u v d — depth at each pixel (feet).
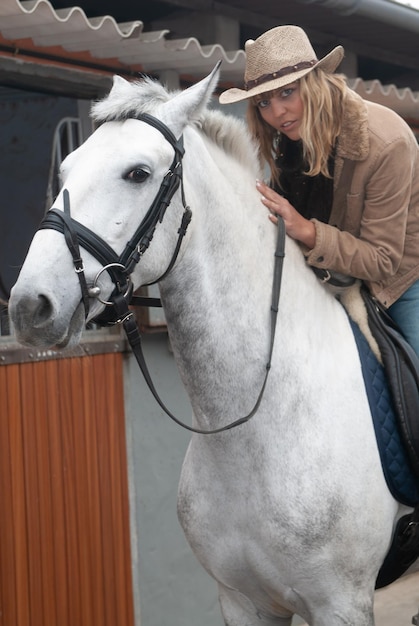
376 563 11.55
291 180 12.38
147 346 18.81
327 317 11.68
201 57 17.24
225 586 11.82
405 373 11.76
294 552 10.80
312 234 11.39
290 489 10.76
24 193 25.23
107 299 9.74
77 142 19.48
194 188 10.39
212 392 10.80
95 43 16.03
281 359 10.95
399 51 25.54
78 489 17.49
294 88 11.57
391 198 11.46
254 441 10.81
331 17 21.16
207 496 11.27
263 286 10.98
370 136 11.42
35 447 16.71
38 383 16.75
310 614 11.31
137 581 18.69
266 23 21.49
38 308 9.21
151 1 20.17
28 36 15.42
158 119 10.00
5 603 16.22
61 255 9.35
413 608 22.00
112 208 9.60
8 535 16.28
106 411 18.02
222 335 10.69
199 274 10.50
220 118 11.27
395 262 11.69
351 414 11.27
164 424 19.20
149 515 18.92
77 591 17.49
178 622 19.57
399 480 11.50
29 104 24.88
